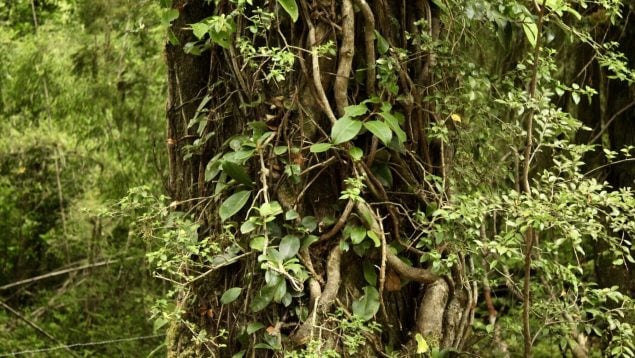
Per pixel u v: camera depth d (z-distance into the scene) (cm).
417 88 279
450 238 268
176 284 269
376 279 271
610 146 458
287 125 271
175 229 290
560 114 271
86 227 752
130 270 739
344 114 262
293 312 265
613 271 431
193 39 303
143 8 634
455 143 289
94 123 712
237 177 272
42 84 717
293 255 259
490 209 262
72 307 757
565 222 251
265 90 276
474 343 297
